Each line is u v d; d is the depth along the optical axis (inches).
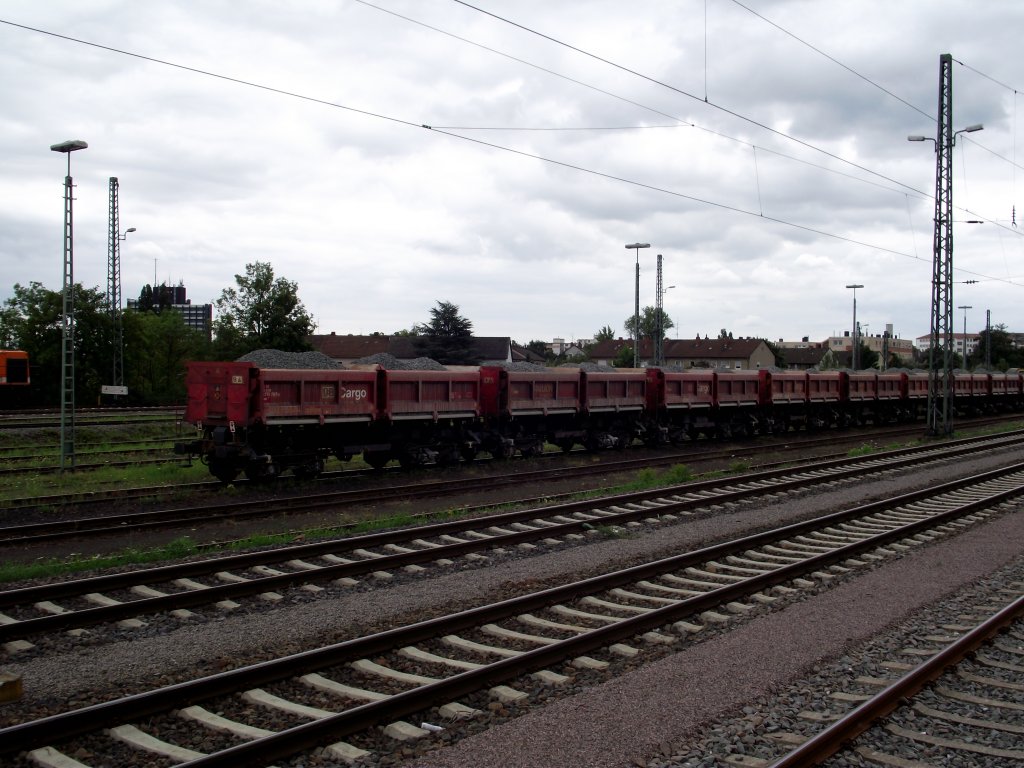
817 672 290.8
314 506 624.1
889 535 514.3
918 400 1861.5
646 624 337.4
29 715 251.1
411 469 868.6
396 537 502.9
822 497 705.0
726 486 761.0
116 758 225.1
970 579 425.1
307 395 757.3
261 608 367.2
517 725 241.3
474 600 380.8
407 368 941.8
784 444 1245.1
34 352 1812.3
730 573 447.8
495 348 3302.2
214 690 258.8
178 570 410.3
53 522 557.0
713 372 1274.6
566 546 503.5
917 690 273.0
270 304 1984.5
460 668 294.4
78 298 1857.8
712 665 292.8
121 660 296.5
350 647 293.7
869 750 231.9
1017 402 2439.7
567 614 362.0
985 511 633.0
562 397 1030.4
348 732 236.1
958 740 240.5
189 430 1278.3
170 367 2059.5
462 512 610.2
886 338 2628.0
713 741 233.9
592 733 236.5
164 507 630.5
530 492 732.0
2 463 908.0
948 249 1315.2
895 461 943.7
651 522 585.3
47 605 366.9
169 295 3516.2
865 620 350.6
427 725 244.5
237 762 213.6
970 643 312.3
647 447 1189.1
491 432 960.3
